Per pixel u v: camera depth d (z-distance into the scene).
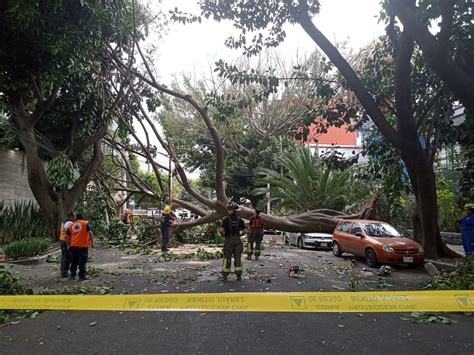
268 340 4.91
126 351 4.56
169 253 14.30
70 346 4.73
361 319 5.79
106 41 13.65
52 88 14.22
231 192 34.06
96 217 18.67
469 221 10.14
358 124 14.29
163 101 28.78
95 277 9.52
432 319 5.70
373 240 11.86
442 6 8.07
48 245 13.60
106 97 17.61
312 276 9.79
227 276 9.40
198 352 4.52
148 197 20.81
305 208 22.64
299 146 23.56
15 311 6.08
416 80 12.66
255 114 30.81
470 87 7.90
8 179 18.30
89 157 20.86
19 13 8.83
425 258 11.88
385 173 14.64
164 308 4.57
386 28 11.81
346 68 11.13
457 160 17.14
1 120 16.17
